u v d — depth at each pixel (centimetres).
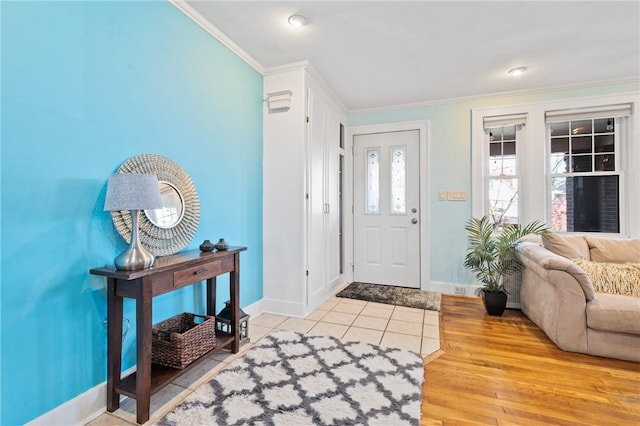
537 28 225
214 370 190
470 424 146
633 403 162
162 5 190
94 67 153
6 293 122
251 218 282
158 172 185
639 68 288
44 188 133
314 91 309
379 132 404
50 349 136
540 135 335
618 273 236
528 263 271
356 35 236
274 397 161
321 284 329
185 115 208
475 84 326
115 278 144
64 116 140
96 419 148
